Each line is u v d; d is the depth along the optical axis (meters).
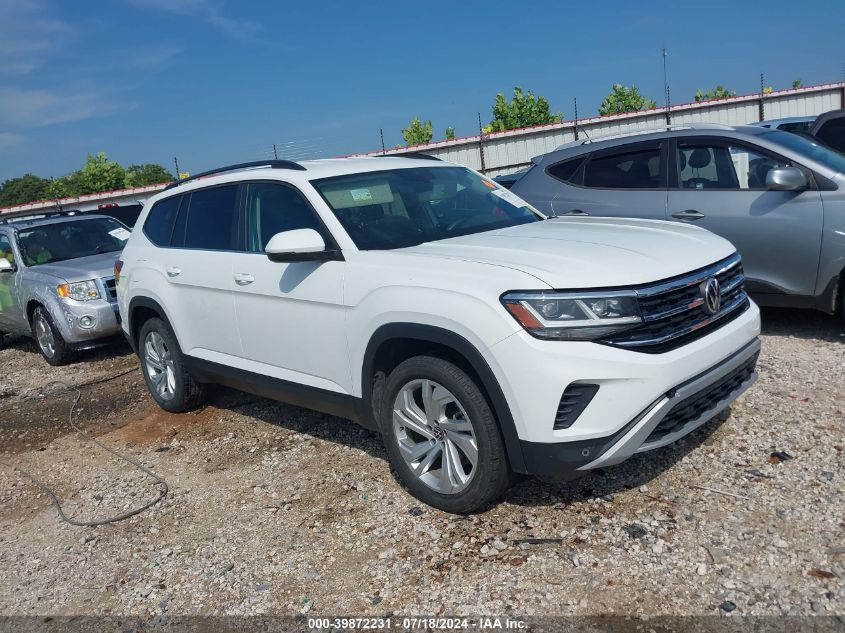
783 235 5.90
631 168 6.88
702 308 3.60
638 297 3.31
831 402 4.60
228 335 5.02
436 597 3.18
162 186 22.34
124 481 4.93
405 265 3.80
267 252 4.14
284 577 3.50
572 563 3.27
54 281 8.25
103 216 9.98
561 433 3.25
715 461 4.00
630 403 3.22
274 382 4.70
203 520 4.20
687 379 3.38
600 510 3.66
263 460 4.89
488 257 3.66
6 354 10.02
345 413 4.32
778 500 3.55
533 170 7.62
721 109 22.16
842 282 5.82
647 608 2.93
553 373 3.21
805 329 6.30
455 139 22.00
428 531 3.69
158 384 6.07
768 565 3.09
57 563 3.98
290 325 4.45
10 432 6.34
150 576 3.70
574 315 3.24
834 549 3.13
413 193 4.66
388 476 4.36
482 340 3.35
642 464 4.06
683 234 4.09
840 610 2.78
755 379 4.01
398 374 3.83
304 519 4.01
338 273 4.09
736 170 6.25
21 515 4.67
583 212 7.04
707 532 3.37
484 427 3.48
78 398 7.05
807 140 6.36
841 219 5.64
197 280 5.18
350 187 4.54
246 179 5.00
